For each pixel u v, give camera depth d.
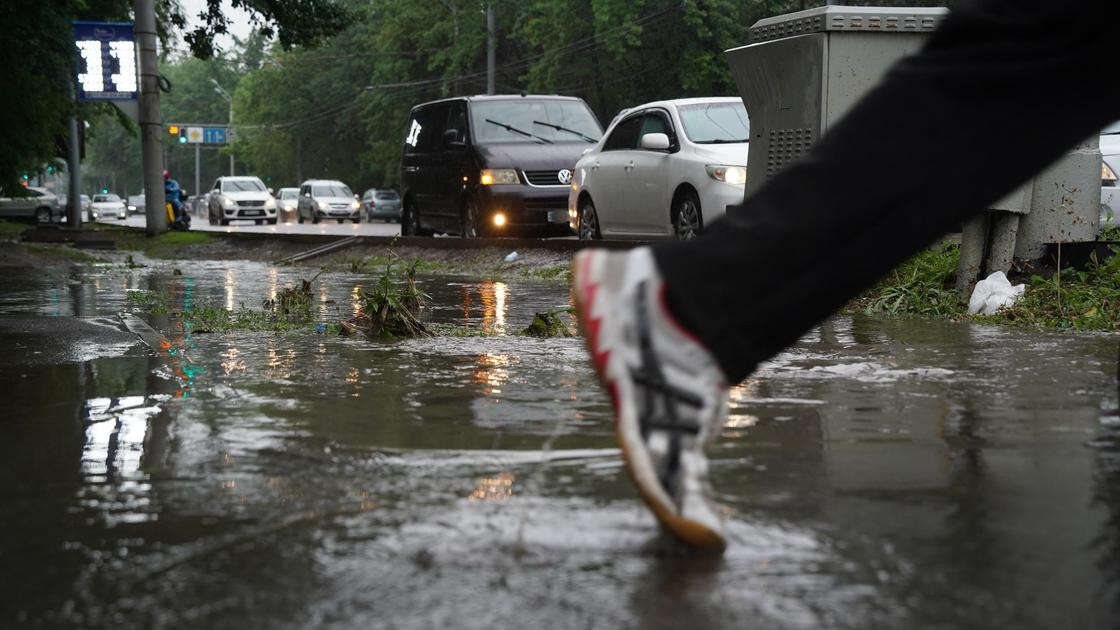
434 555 2.13
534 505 2.47
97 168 147.62
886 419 3.47
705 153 12.33
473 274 13.31
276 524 2.36
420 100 69.50
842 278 2.08
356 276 13.17
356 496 2.58
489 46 54.38
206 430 3.41
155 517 2.43
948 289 7.94
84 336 6.21
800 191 2.08
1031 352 5.18
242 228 46.84
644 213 13.38
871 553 2.11
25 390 4.26
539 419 3.55
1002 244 7.64
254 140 93.06
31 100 27.66
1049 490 2.55
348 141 83.56
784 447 3.06
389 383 4.39
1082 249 7.59
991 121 1.99
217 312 7.75
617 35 49.72
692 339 2.13
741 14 51.62
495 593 1.92
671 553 2.13
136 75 25.22
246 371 4.77
